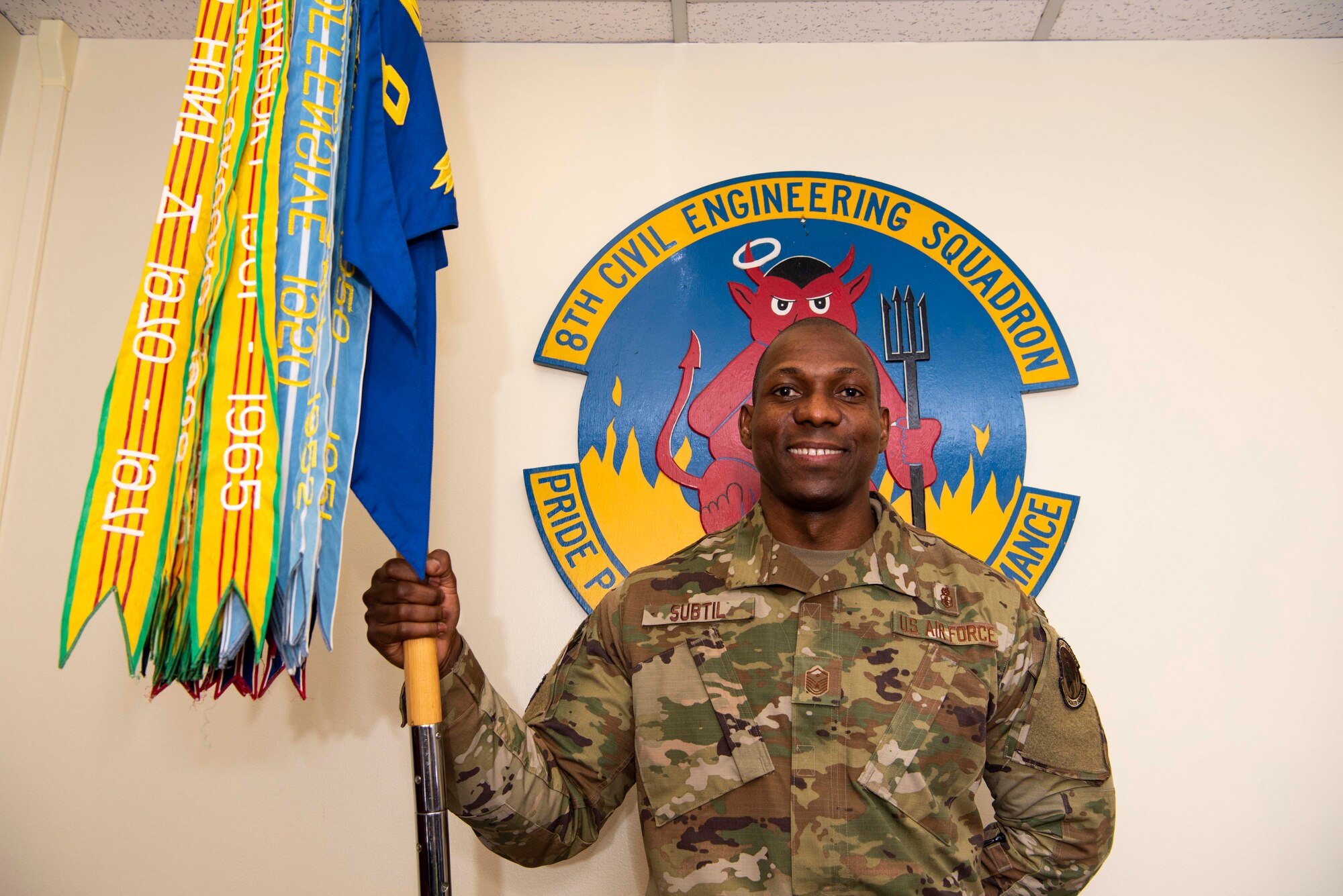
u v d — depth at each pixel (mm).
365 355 1013
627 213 1557
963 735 1038
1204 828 1328
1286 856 1321
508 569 1427
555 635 1406
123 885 1346
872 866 985
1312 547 1418
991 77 1608
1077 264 1527
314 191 993
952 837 1013
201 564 888
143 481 917
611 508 1431
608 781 1128
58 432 1479
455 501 1449
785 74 1613
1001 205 1551
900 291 1493
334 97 1024
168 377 949
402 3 1166
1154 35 1606
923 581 1123
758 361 1448
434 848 942
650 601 1153
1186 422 1463
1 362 1484
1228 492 1437
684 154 1579
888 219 1526
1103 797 1072
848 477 1129
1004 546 1399
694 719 1068
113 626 1425
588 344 1489
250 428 922
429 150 1148
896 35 1611
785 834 1004
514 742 1044
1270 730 1358
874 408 1174
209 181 1007
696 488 1431
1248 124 1583
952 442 1436
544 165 1580
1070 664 1125
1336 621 1392
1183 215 1546
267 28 1033
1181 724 1360
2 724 1390
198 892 1345
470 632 1408
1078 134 1581
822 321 1245
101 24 1613
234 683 1042
